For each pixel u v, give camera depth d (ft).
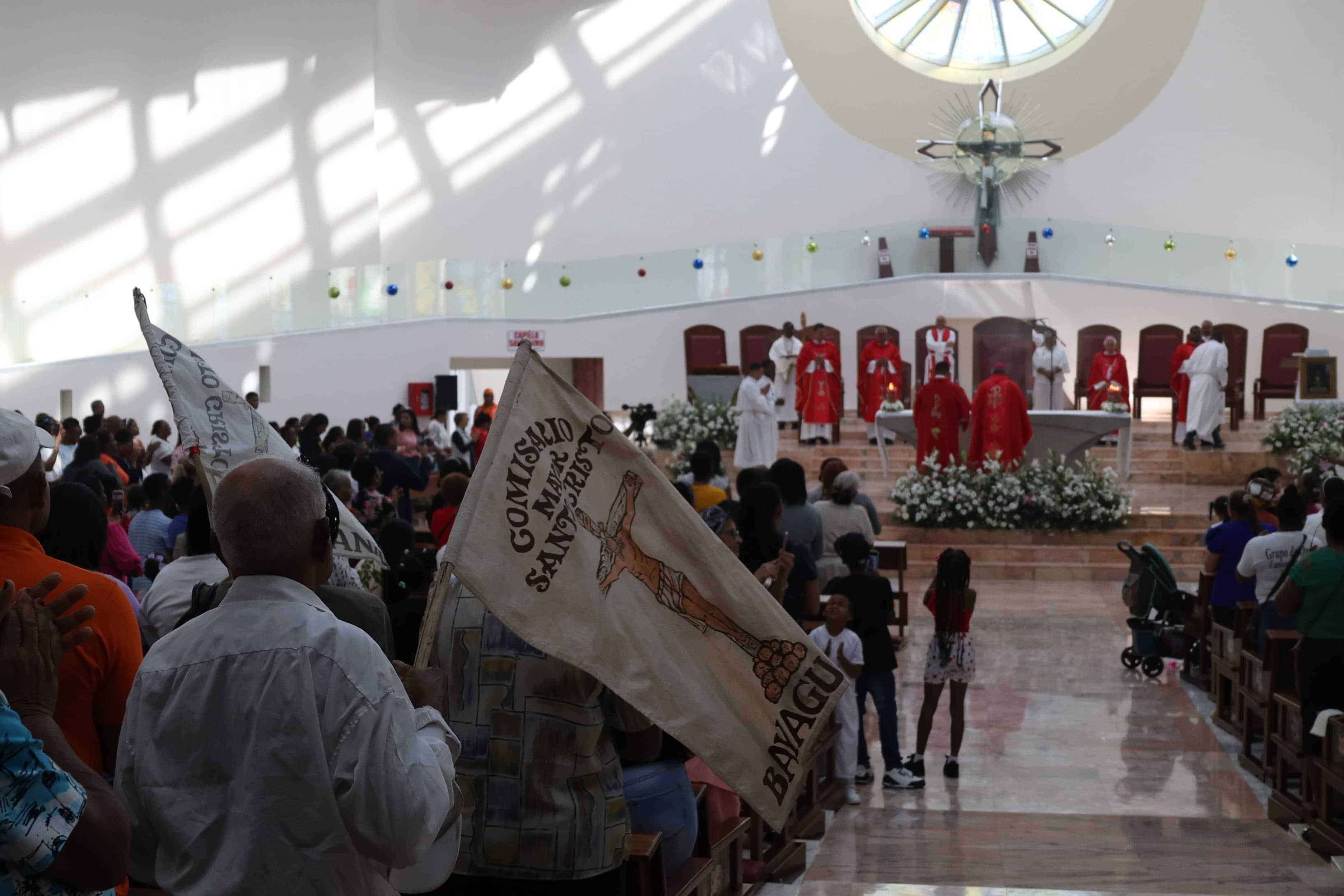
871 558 23.36
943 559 22.30
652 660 8.25
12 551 8.02
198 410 9.70
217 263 59.00
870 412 61.67
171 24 57.82
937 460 47.21
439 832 7.22
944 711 27.22
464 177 66.39
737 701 8.59
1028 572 43.70
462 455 53.42
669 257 59.72
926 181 66.80
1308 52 64.49
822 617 21.65
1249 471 54.44
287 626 6.51
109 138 56.90
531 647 8.49
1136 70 65.92
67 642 6.15
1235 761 23.26
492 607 7.76
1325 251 56.44
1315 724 18.03
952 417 46.88
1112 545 44.62
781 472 22.75
